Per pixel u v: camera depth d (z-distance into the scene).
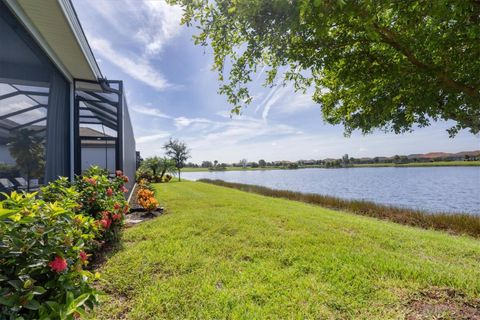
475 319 2.15
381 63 1.92
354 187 22.25
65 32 3.28
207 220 5.52
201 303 2.36
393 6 1.35
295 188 21.80
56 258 1.40
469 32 1.40
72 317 1.31
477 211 10.67
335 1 1.28
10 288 1.21
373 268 3.17
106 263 3.14
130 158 11.61
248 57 1.99
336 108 2.96
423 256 3.80
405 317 2.19
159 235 4.33
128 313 2.19
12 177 2.92
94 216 3.52
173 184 17.39
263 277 2.89
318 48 1.89
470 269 3.25
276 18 1.50
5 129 2.80
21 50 3.02
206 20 1.88
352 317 2.19
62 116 4.35
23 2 2.71
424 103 1.93
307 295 2.51
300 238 4.37
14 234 1.29
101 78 5.19
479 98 1.76
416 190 19.42
